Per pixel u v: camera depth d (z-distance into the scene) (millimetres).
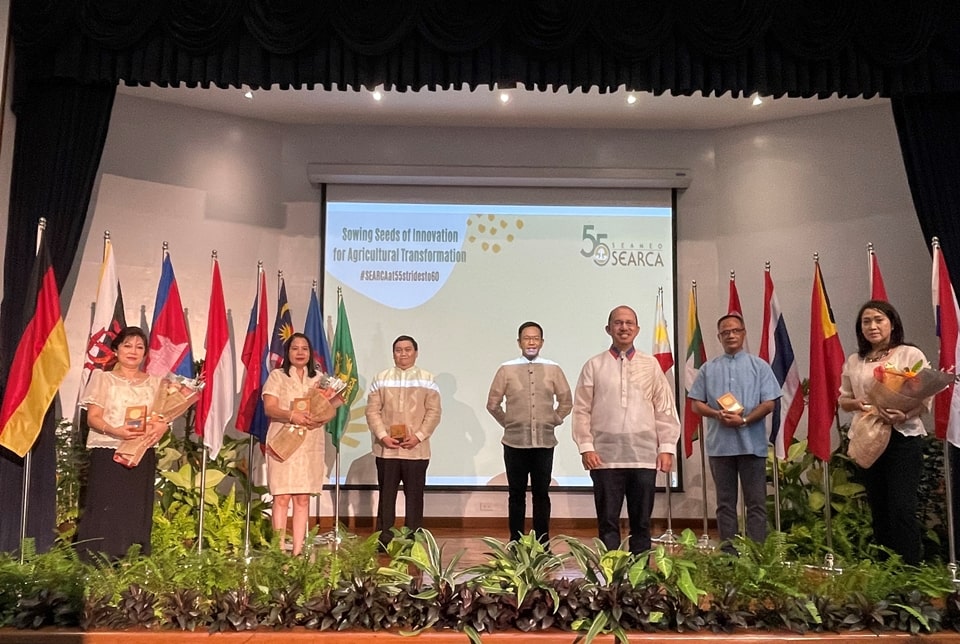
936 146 4848
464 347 6523
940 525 4758
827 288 6082
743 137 6555
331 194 6586
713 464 4211
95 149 4676
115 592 3062
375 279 6551
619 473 3838
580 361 6535
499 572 3088
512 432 4801
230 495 5137
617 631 2816
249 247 6273
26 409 4016
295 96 6008
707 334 6508
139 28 4418
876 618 2926
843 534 4727
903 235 5871
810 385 4527
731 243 6504
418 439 4621
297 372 4270
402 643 2830
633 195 6664
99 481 3691
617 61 4578
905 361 3725
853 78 4594
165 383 3865
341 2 4469
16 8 4430
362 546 3430
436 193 6668
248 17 4445
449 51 4488
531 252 6633
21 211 4535
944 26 4570
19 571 3248
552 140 6645
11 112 4543
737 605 2986
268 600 3020
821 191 6195
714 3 4508
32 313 4098
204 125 6172
